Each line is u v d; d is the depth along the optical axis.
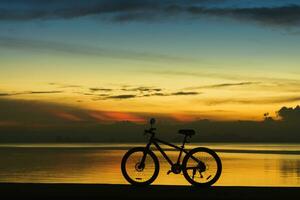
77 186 9.49
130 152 9.81
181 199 8.07
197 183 9.61
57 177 76.12
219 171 9.62
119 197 8.20
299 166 117.69
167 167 101.62
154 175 9.75
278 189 9.10
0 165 125.94
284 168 106.38
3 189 9.09
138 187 9.42
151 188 9.26
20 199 8.09
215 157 9.67
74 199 8.12
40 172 88.81
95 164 126.25
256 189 9.11
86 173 83.81
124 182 61.28
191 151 9.72
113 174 83.06
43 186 9.48
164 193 8.61
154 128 9.82
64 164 128.38
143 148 9.80
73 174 81.75
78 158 190.75
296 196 8.29
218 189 9.12
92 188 9.22
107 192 8.71
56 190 8.95
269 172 91.00
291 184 61.44
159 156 127.69
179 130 9.79
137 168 9.80
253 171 94.88
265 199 8.04
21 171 93.62
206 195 8.40
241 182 66.19
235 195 8.39
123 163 9.81
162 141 9.80
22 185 9.63
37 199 8.10
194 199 8.06
